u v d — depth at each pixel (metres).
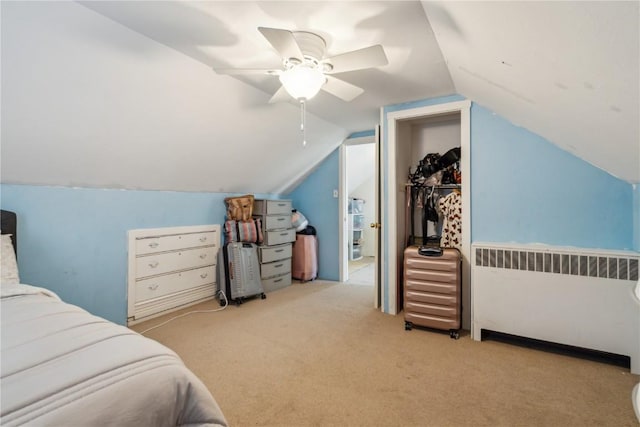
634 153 1.61
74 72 1.78
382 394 1.73
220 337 2.50
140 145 2.47
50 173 2.24
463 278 2.70
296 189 4.92
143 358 0.89
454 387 1.79
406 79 2.40
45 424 0.64
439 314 2.54
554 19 0.97
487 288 2.39
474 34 1.43
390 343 2.39
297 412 1.58
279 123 3.24
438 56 2.02
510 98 1.98
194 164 3.04
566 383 1.83
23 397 0.69
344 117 3.52
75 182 2.43
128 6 1.52
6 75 1.62
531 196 2.45
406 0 1.45
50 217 2.33
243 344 2.37
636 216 2.08
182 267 3.25
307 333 2.59
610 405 1.62
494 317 2.37
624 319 1.97
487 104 2.47
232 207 3.72
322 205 4.68
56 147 2.09
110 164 2.46
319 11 1.55
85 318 1.19
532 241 2.45
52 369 0.80
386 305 3.11
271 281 3.96
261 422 1.51
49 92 1.79
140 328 2.70
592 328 2.06
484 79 1.95
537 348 2.30
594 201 2.24
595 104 1.34
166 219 3.14
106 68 1.86
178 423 0.87
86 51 1.73
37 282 2.27
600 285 2.04
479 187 2.64
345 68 1.78
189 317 2.98
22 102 1.76
